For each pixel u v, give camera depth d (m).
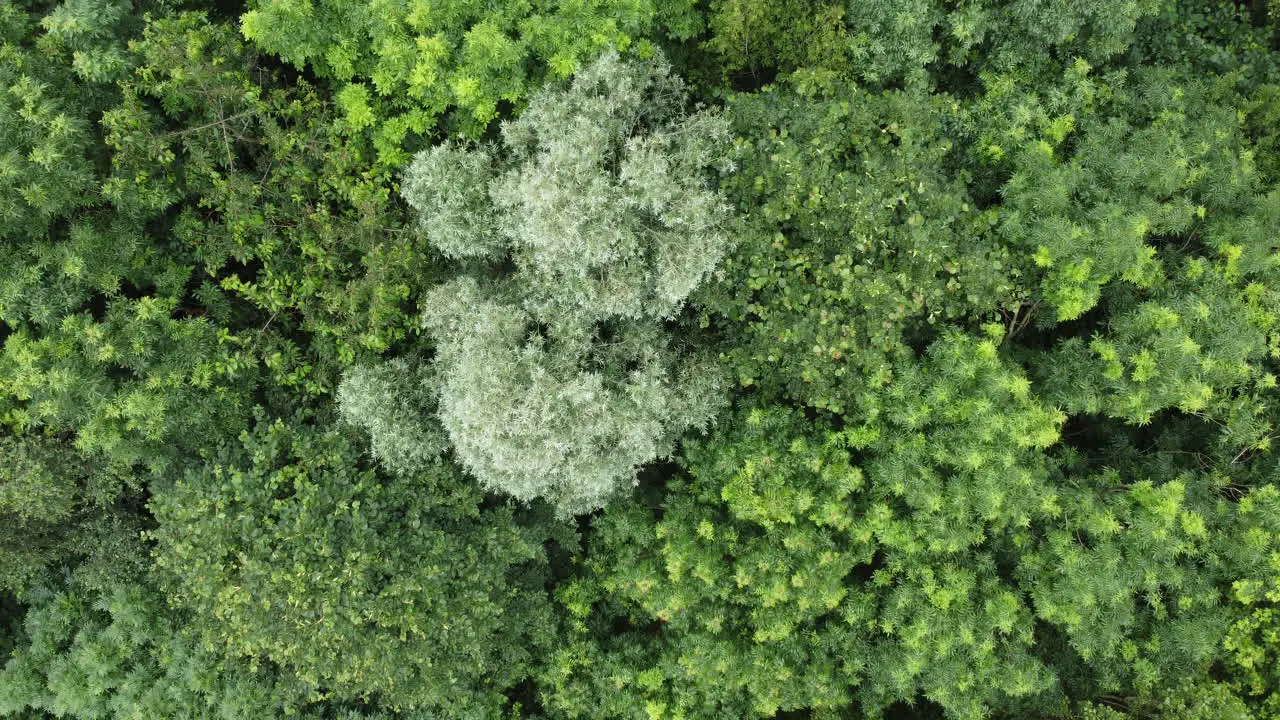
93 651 9.89
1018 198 8.76
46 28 8.42
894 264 8.96
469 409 8.61
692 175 9.19
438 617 9.29
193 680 9.81
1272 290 8.72
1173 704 9.42
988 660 8.73
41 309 8.16
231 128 9.32
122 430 8.64
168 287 9.55
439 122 9.88
